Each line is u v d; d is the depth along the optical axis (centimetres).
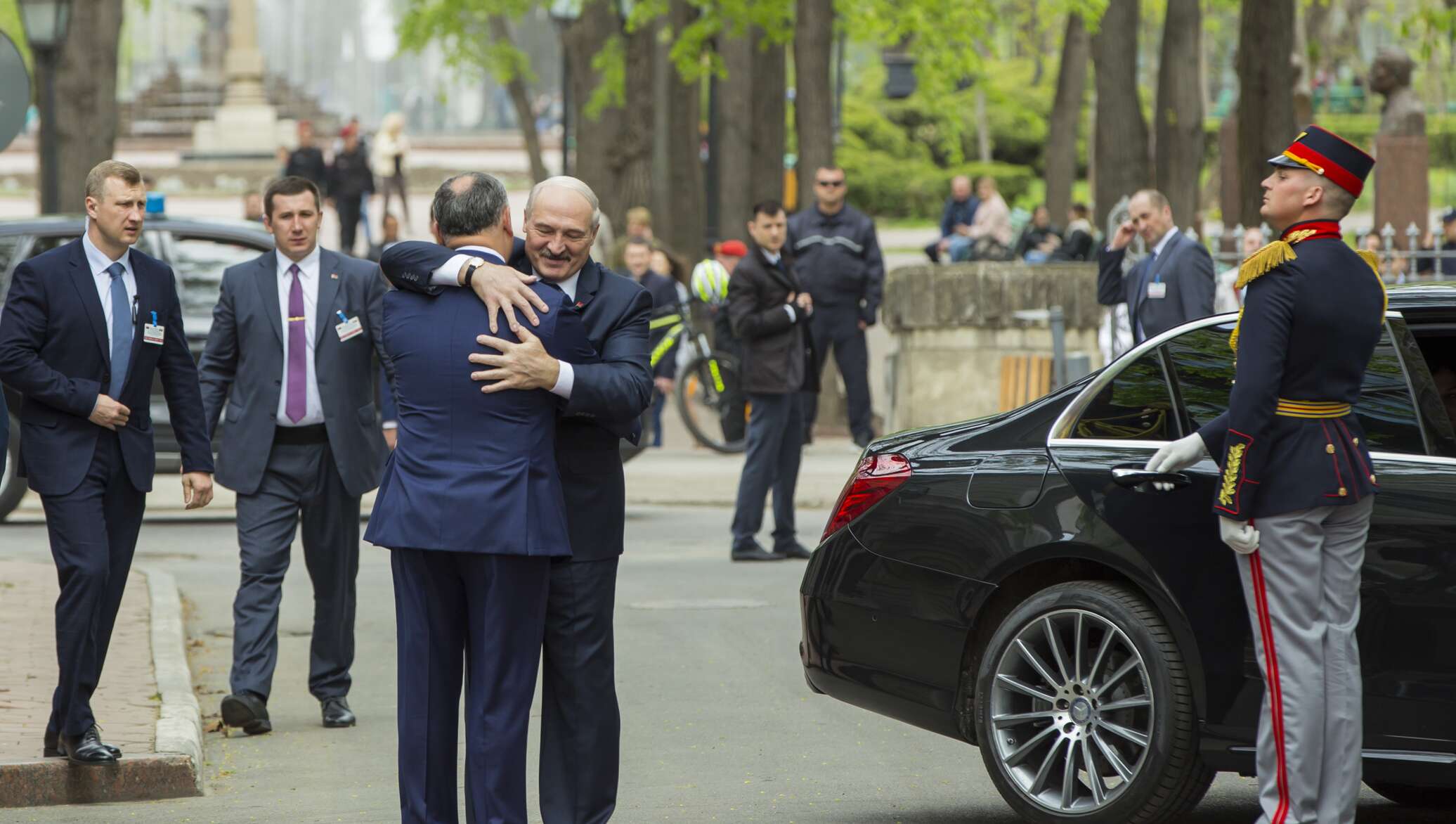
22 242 4506
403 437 1694
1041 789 1928
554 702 1805
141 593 3484
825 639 2097
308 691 2889
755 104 8169
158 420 4528
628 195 8969
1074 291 6003
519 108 11119
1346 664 1733
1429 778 1755
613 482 1794
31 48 5559
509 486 1659
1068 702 1919
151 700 2538
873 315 5128
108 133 6506
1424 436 1805
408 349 1683
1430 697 1744
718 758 2384
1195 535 1841
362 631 3381
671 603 3612
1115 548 1873
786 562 4172
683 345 6062
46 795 2145
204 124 17162
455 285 1683
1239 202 6128
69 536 2153
